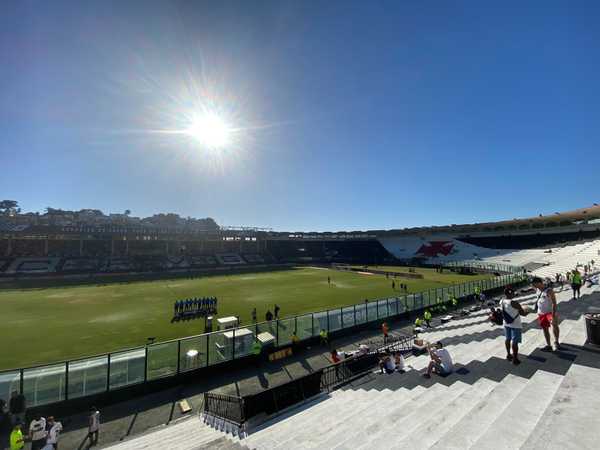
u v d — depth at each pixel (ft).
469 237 312.29
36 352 64.28
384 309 83.97
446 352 27.86
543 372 20.18
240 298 124.77
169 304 115.34
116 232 280.31
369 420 21.88
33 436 33.04
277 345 62.80
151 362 49.11
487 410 16.88
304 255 370.73
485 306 94.43
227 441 24.90
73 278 200.44
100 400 44.19
